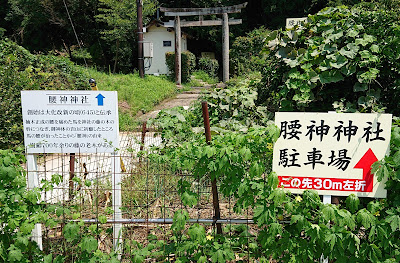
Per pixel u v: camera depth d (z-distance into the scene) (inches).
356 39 163.2
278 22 1020.5
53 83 322.3
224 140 118.8
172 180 162.1
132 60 898.7
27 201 121.0
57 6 866.1
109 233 133.3
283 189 113.2
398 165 109.0
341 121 113.5
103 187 175.6
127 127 401.4
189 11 676.7
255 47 791.1
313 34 178.9
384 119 112.0
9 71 295.4
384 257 115.6
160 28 836.0
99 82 553.0
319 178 115.5
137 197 167.8
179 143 166.9
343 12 180.2
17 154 122.8
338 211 110.0
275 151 116.5
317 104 175.3
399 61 161.9
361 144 113.4
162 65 845.2
